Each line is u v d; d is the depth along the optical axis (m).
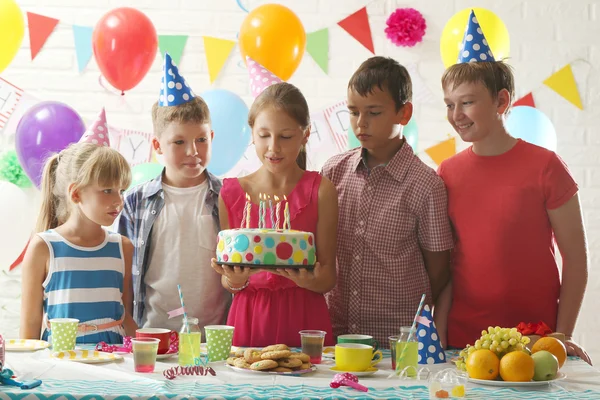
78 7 3.35
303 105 1.92
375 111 2.01
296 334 1.89
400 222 2.05
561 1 3.39
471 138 1.97
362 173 2.11
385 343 2.05
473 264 1.98
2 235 2.88
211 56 3.35
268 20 2.87
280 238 1.69
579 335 3.35
